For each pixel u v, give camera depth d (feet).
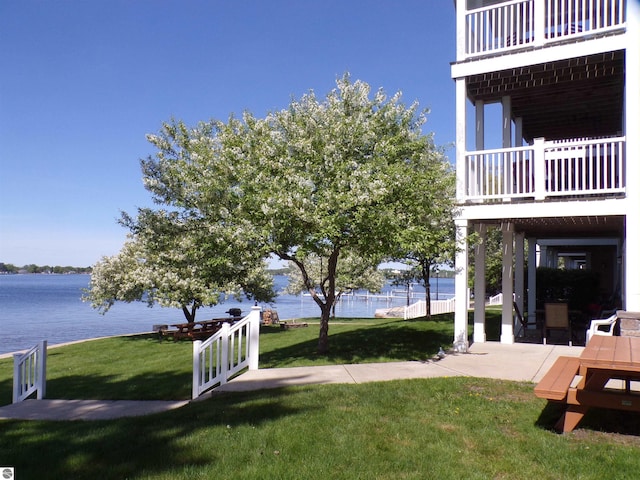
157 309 167.43
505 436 15.06
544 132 43.62
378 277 85.35
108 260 60.13
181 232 45.50
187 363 37.29
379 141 31.04
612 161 28.30
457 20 32.63
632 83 27.48
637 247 27.40
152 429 16.76
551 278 51.34
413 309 77.56
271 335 55.21
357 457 13.60
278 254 31.50
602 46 28.07
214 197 34.01
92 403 24.53
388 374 24.44
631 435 15.11
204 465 13.26
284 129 32.32
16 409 23.68
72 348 50.96
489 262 90.07
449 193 35.06
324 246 30.53
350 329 53.06
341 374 24.89
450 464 13.12
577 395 14.83
